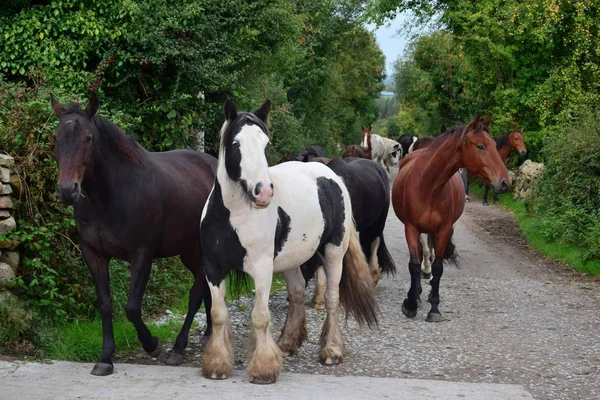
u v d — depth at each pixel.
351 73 38.78
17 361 5.29
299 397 4.76
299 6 26.67
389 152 29.12
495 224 16.84
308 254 5.61
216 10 10.12
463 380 5.61
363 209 8.70
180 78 9.55
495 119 20.27
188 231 5.88
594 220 12.01
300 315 6.16
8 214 6.04
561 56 18.17
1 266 5.82
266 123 5.12
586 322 7.75
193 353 6.12
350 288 6.12
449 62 27.69
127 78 9.23
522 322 7.70
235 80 10.87
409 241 7.86
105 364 5.12
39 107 6.61
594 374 5.82
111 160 5.23
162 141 9.61
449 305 8.55
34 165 6.41
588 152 12.38
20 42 9.12
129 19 9.21
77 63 9.16
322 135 31.38
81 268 6.61
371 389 5.02
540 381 5.60
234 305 8.12
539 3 16.58
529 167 19.88
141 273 5.43
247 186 4.68
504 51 18.33
